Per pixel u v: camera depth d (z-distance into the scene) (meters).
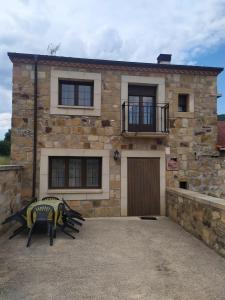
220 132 9.43
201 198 5.57
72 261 4.43
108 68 7.80
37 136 7.46
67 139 7.58
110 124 7.80
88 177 7.86
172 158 8.09
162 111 7.98
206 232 5.35
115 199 7.80
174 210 7.26
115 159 7.79
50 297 3.27
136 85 8.11
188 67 8.12
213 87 8.38
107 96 7.80
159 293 3.41
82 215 7.63
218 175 8.32
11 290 3.43
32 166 7.41
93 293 3.39
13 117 7.39
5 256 4.60
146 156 7.96
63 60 7.53
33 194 7.36
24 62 7.45
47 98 7.54
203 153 8.26
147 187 7.98
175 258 4.63
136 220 7.36
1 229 5.71
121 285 3.62
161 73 8.09
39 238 5.64
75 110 7.63
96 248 5.07
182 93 8.20
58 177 7.71
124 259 4.55
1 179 5.64
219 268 4.22
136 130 8.01
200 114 8.29
